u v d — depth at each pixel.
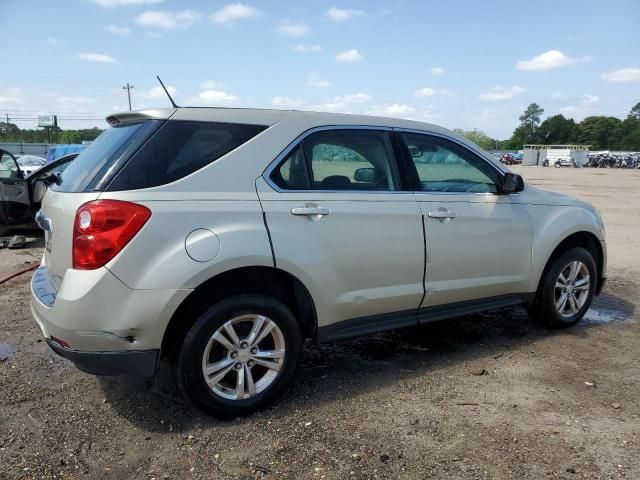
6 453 2.86
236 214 3.14
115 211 2.85
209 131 3.24
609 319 5.41
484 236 4.21
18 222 8.77
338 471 2.75
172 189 3.02
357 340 4.71
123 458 2.85
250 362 3.28
